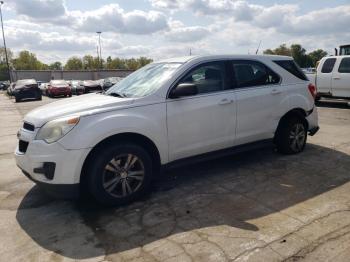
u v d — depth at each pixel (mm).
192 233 3449
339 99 13828
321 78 12992
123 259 3074
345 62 12336
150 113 4246
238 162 5648
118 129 3988
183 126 4508
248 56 5320
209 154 4859
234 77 5055
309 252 3023
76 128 3822
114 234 3523
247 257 2988
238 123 5031
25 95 25641
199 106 4613
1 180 5387
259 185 4648
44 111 4234
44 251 3270
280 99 5496
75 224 3785
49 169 3840
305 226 3475
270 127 5453
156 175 4512
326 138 7148
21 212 4156
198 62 4754
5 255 3227
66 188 3846
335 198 4137
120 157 4086
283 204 4027
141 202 4266
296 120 5812
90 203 4316
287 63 5797
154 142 4301
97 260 3082
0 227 3781
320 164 5418
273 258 2959
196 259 2998
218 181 4859
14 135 9461
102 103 4164
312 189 4445
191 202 4203
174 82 4488
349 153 5980
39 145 3877
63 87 30484
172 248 3199
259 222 3607
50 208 4238
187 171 5316
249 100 5105
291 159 5699
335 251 3021
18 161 4211
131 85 4879
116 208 4141
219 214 3844
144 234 3488
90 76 64688
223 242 3246
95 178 3953
